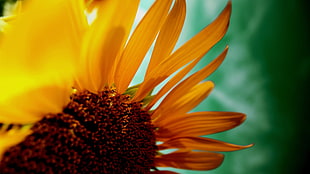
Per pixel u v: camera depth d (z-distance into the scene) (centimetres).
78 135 28
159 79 30
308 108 47
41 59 24
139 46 29
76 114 28
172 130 31
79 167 28
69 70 25
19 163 26
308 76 47
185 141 31
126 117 29
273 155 46
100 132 28
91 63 27
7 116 25
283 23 46
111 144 29
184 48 29
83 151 28
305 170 46
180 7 29
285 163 46
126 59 29
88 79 27
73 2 24
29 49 23
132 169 30
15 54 23
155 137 31
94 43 26
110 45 26
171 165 31
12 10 27
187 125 31
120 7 25
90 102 28
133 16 26
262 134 46
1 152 26
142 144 30
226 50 30
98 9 29
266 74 46
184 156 31
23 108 25
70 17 24
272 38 46
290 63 46
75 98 28
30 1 23
